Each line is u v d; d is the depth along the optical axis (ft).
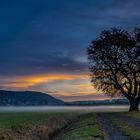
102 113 303.27
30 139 121.39
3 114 248.52
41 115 225.76
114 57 336.90
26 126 135.54
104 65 339.57
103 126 153.58
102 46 335.88
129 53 335.26
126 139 107.14
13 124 133.18
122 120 194.80
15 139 109.70
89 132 123.85
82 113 320.91
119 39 332.39
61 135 142.41
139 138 108.47
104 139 107.45
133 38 336.29
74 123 201.16
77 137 115.65
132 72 339.16
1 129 112.27
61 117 218.38
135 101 341.41
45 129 148.15
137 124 163.63
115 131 130.52
